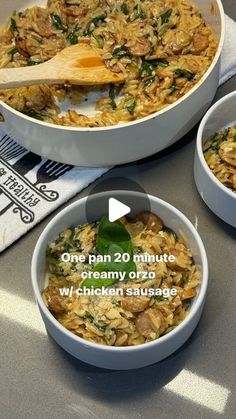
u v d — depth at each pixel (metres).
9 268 0.50
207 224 0.52
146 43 0.56
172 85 0.54
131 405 0.44
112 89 0.56
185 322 0.43
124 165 0.54
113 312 0.44
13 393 0.45
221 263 0.50
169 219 0.48
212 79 0.52
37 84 0.54
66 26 0.59
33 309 0.48
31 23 0.58
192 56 0.55
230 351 0.46
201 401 0.45
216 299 0.48
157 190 0.53
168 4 0.58
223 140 0.52
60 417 0.44
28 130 0.51
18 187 0.53
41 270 0.46
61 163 0.54
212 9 0.56
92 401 0.45
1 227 0.51
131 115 0.53
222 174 0.50
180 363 0.46
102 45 0.56
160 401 0.45
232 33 0.60
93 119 0.53
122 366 0.44
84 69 0.54
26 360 0.46
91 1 0.59
